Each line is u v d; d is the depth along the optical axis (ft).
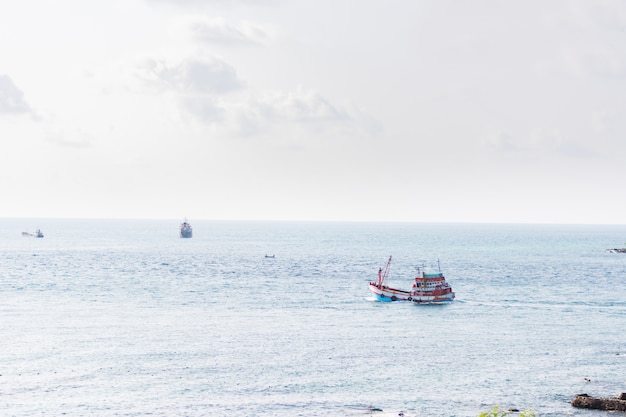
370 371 374.63
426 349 430.61
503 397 331.57
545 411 311.47
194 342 438.40
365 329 496.23
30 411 304.09
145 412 304.71
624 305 632.38
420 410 311.68
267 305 605.73
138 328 482.69
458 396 332.60
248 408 311.47
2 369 366.63
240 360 393.50
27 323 495.82
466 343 450.30
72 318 520.01
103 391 332.39
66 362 383.24
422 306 614.75
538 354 419.74
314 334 472.85
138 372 365.40
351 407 314.55
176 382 348.59
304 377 361.10
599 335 482.28
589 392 340.59
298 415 303.27
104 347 420.36
